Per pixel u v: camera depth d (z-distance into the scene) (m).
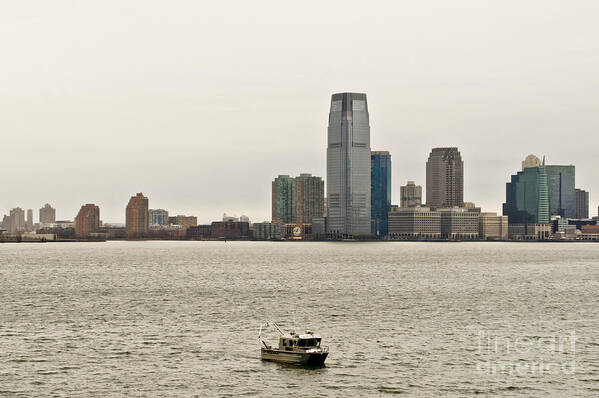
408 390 92.06
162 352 110.88
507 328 133.88
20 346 115.75
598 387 93.31
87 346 115.62
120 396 89.12
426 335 125.94
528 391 91.75
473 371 100.56
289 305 168.12
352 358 107.12
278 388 92.44
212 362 104.50
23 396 89.12
